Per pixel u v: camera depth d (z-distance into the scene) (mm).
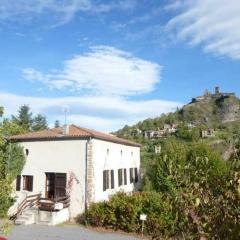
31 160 28641
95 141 27484
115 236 21406
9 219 26438
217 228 3793
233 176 4105
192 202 4152
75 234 21672
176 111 164875
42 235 21156
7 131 17891
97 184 27266
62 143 27797
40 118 70562
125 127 137125
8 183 15414
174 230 4340
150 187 32156
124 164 34312
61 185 27469
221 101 158500
